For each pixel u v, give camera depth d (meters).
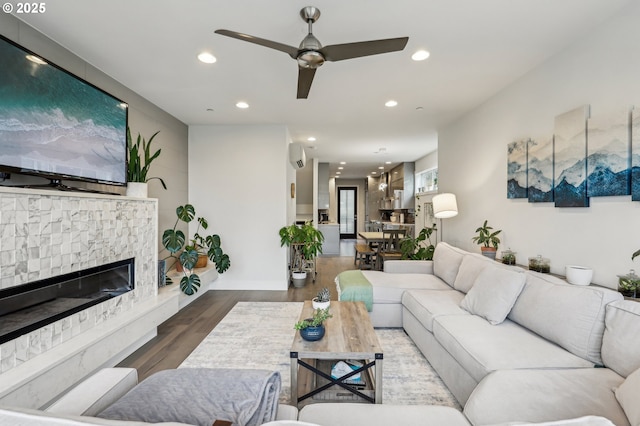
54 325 1.93
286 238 4.75
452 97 3.57
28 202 1.78
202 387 1.24
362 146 6.37
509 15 2.06
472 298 2.49
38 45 2.27
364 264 7.27
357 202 13.96
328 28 2.22
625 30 1.97
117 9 2.02
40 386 1.67
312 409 1.30
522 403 1.32
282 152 4.84
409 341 3.01
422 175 7.94
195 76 3.04
